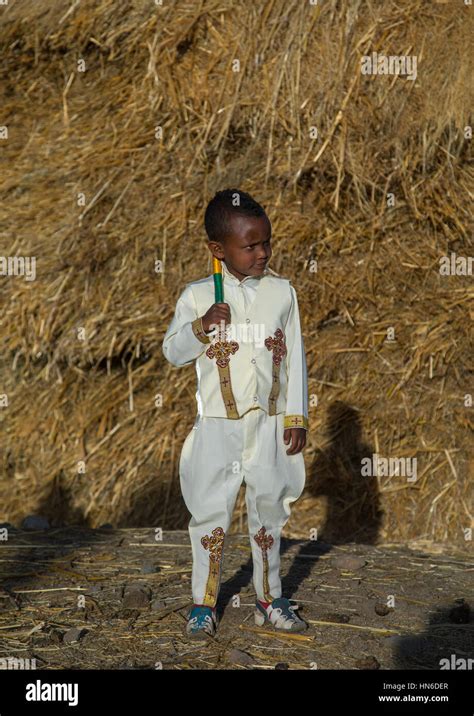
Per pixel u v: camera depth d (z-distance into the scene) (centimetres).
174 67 524
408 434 527
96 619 337
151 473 542
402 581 392
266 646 311
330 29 512
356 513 527
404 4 509
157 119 525
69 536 461
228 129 521
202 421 310
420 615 347
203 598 317
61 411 546
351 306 523
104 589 372
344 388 526
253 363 306
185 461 315
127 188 524
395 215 517
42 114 535
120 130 526
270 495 309
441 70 507
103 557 419
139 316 525
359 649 311
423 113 508
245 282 314
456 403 519
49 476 549
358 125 511
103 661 299
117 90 529
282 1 514
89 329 525
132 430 543
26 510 550
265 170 520
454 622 340
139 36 524
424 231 520
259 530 317
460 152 520
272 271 518
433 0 507
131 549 434
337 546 454
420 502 523
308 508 533
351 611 349
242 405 304
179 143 525
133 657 302
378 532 525
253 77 518
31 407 548
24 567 403
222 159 523
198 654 304
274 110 514
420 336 518
